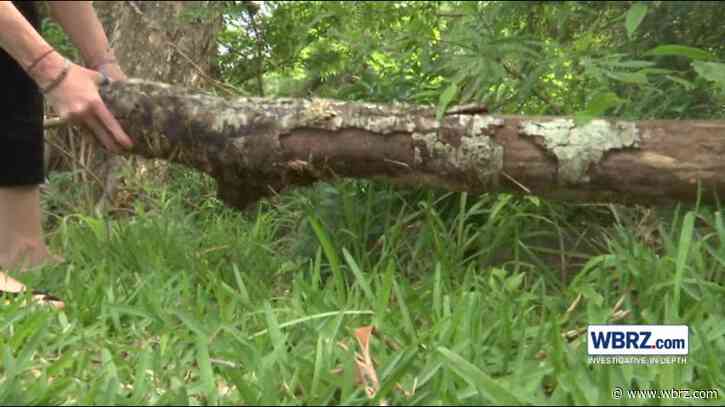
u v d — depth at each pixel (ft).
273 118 6.33
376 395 3.94
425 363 4.44
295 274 6.63
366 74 8.39
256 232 7.76
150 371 4.61
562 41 9.01
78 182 10.51
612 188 5.99
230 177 6.61
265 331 4.94
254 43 11.03
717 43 7.79
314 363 4.40
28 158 7.29
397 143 6.22
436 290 5.38
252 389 4.22
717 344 4.84
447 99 6.19
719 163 5.76
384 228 7.22
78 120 6.48
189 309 5.58
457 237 7.03
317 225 5.84
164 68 11.62
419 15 9.15
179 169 9.76
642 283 5.56
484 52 7.54
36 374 4.68
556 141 5.99
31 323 5.09
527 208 7.16
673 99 7.16
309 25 9.04
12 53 6.26
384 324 5.05
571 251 6.93
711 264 6.07
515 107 7.80
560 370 4.27
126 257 7.04
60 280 6.76
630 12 6.77
